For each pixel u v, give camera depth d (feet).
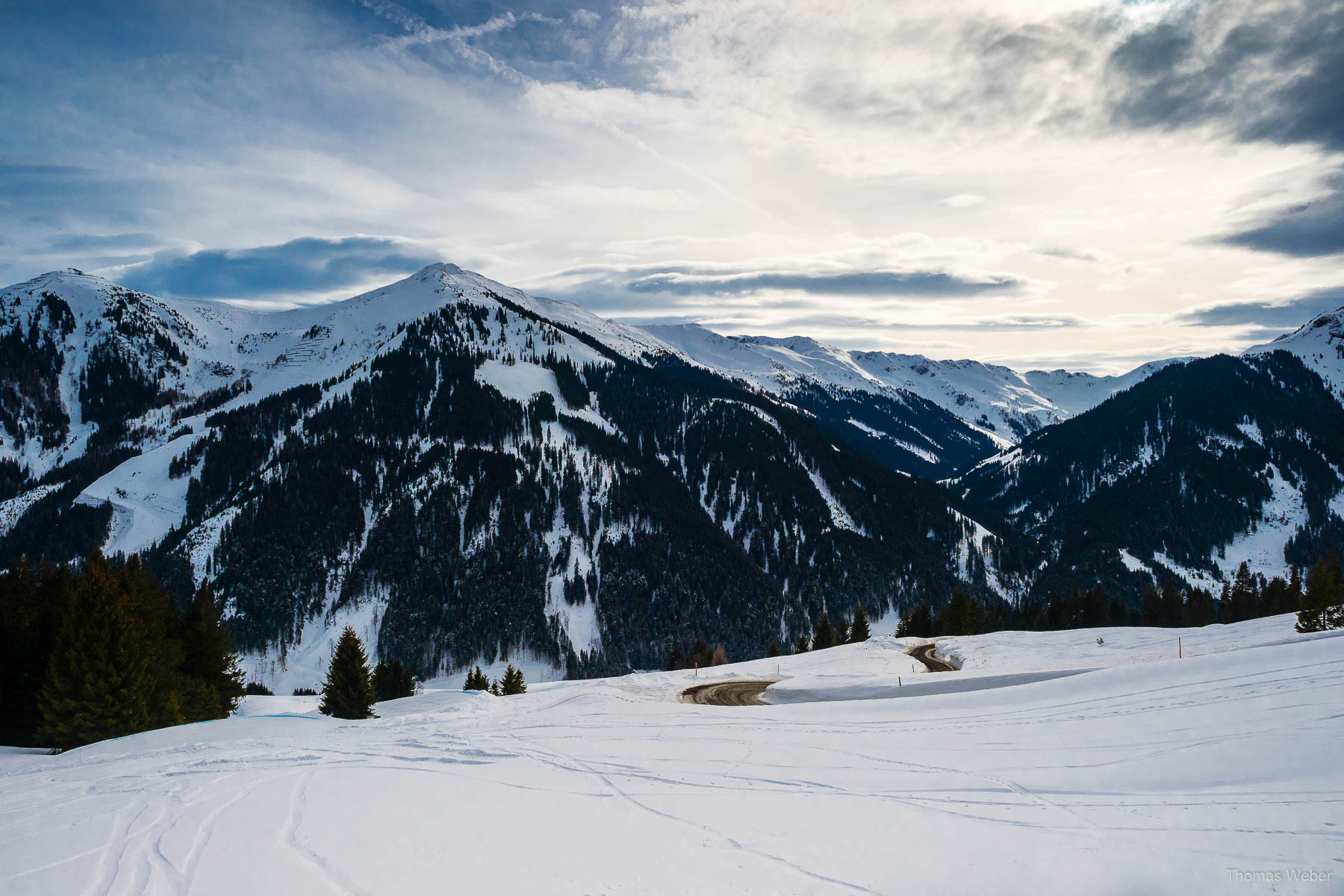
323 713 147.13
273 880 46.52
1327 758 57.77
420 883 45.88
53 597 145.59
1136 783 59.26
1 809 61.87
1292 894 39.83
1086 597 345.72
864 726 90.27
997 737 77.56
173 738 93.35
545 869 47.70
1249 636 176.24
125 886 46.06
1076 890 42.39
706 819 56.80
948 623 312.71
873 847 49.88
